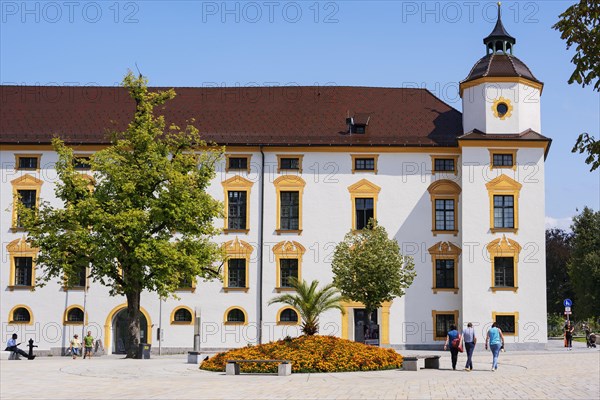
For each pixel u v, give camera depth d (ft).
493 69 199.00
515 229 192.34
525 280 191.11
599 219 316.19
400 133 204.23
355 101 215.51
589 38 38.96
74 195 161.17
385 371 116.47
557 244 360.48
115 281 163.94
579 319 321.93
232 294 197.88
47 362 141.90
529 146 194.49
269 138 203.51
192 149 179.93
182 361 142.31
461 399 79.36
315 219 199.41
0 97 215.51
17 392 88.94
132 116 212.02
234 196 201.05
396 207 199.52
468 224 193.06
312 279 197.36
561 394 83.46
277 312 197.06
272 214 199.82
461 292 194.59
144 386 95.04
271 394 84.99
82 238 155.53
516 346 189.26
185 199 159.94
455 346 121.49
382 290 175.32
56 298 198.70
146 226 159.22
